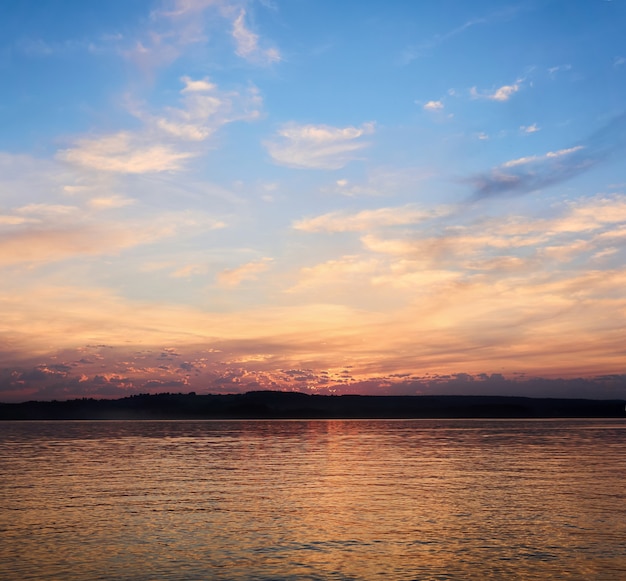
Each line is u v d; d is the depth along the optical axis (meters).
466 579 21.41
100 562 23.41
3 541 26.70
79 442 113.94
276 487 45.16
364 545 26.09
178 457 75.81
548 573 22.08
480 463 65.50
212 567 22.80
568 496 39.91
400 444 104.50
